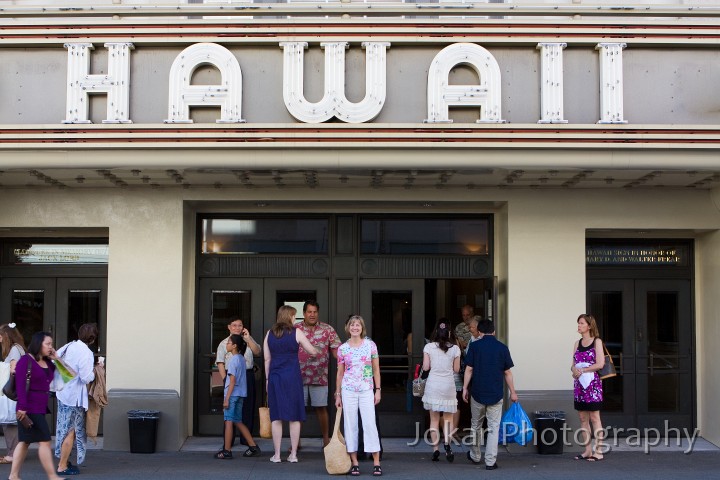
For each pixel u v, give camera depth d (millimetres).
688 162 9555
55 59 9641
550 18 9555
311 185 11148
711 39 9625
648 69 9711
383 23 9508
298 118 9445
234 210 11945
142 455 10711
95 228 11516
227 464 10070
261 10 10172
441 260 11945
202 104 9469
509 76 9648
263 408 10680
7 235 11984
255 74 9594
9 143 9406
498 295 11781
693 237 12133
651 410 12031
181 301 11281
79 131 9414
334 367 11766
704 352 11992
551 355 11289
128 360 11188
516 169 9656
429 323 11938
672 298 12164
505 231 11555
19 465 8664
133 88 9594
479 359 9984
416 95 9602
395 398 11875
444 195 11328
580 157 9523
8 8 10148
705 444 11672
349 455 9594
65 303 11984
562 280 11375
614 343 12117
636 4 10930
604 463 10383
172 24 9500
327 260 11938
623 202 11453
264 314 11914
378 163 9477
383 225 12023
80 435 9555
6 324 10844
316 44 9570
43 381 8711
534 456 10883
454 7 10188
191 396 11805
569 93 9656
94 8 10164
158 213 11320
